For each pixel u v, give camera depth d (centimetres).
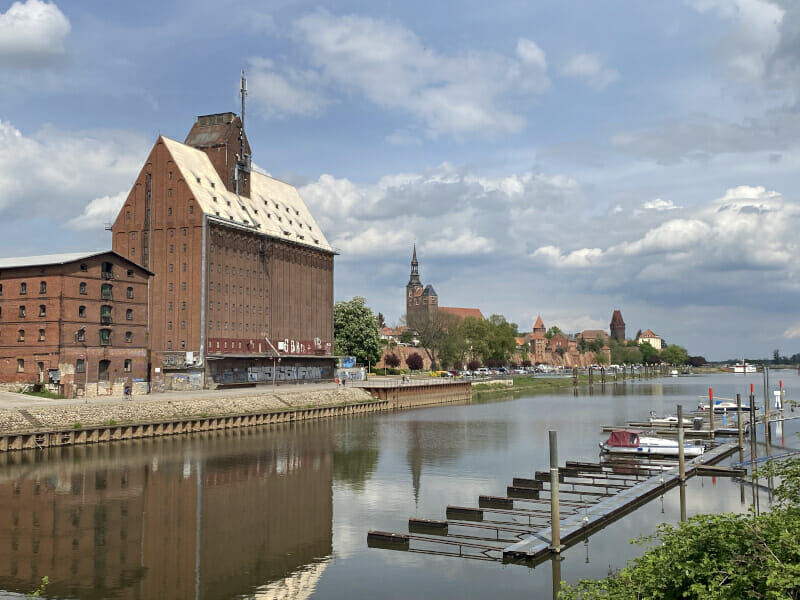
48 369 8412
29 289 8619
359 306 17150
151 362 10269
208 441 7744
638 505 4738
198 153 12675
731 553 1870
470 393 15988
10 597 3023
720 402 13662
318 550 3722
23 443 6581
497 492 5131
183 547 3759
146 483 5353
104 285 9031
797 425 9619
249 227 12431
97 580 3259
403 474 5850
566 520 4172
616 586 1973
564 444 7725
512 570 3403
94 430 7194
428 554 3650
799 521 1933
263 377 12550
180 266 11425
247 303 12375
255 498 4906
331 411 11025
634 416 11069
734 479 5694
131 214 11894
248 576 3328
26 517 4325
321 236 15412
